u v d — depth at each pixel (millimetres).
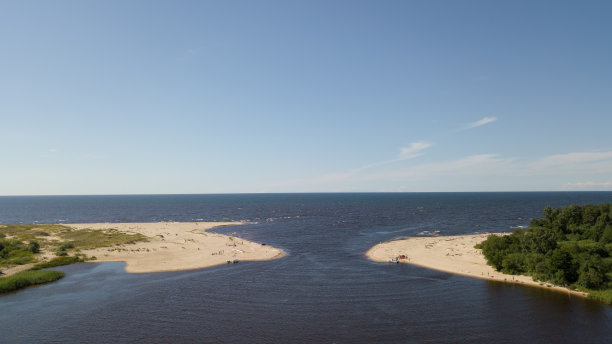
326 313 52469
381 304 56188
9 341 42969
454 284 66812
